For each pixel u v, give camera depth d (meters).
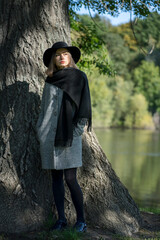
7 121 3.29
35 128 3.34
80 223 3.11
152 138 40.16
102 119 57.56
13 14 3.35
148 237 3.41
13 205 3.11
